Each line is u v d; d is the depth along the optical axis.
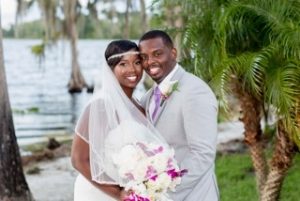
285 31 4.32
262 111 5.64
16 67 49.97
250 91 5.02
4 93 6.38
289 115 4.21
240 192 6.80
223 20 4.47
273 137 5.69
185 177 3.01
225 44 4.53
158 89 3.23
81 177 3.41
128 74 3.16
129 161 2.97
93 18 25.47
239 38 4.74
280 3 4.59
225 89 4.31
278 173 5.13
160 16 11.58
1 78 6.34
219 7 4.86
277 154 5.09
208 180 3.20
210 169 3.25
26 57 69.56
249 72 4.29
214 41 4.62
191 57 5.30
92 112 3.13
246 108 5.30
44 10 24.14
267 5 4.62
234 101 5.35
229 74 4.38
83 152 3.18
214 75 4.47
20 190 6.47
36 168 9.18
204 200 3.13
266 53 4.36
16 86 31.47
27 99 24.38
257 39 4.77
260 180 5.54
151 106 3.25
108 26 29.05
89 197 3.31
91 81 29.00
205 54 4.98
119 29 27.66
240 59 4.37
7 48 94.00
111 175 3.12
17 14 22.86
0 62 6.32
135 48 3.18
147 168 2.95
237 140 10.67
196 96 3.09
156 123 3.19
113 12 25.53
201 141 3.03
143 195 2.93
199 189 3.13
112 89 3.15
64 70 46.47
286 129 4.51
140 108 3.35
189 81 3.17
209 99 3.12
